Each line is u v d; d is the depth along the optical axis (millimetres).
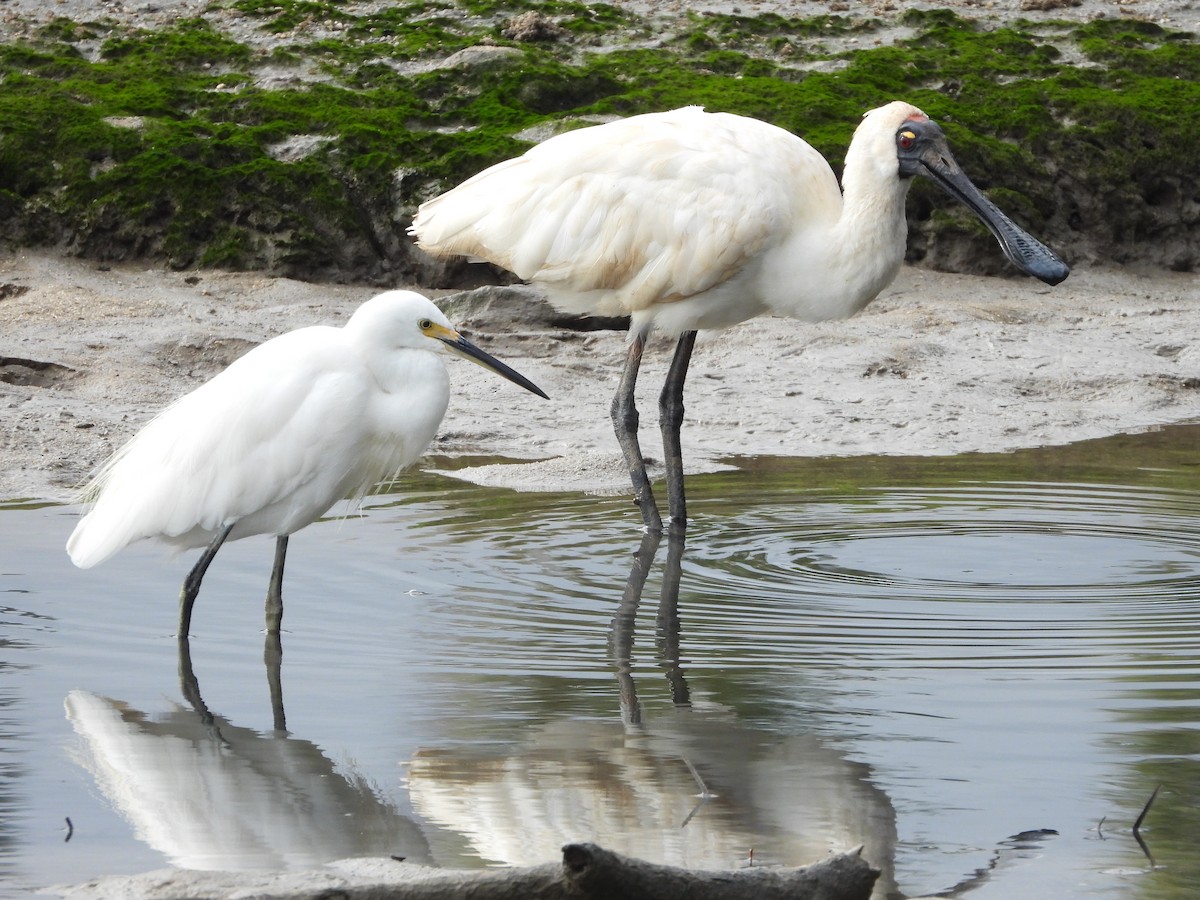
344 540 12172
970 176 24375
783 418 16984
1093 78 27594
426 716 8445
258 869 6574
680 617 10289
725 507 13406
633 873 5863
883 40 29703
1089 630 9977
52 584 10875
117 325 19406
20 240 22562
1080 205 24938
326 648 9609
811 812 7207
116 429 15195
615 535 12469
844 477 14547
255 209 22484
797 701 8688
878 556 11844
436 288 22547
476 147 23438
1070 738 8102
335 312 20688
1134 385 18656
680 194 13203
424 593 10805
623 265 13352
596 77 26344
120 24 29656
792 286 13328
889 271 13273
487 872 5996
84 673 9094
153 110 24844
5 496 13109
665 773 7676
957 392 18219
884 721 8367
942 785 7527
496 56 26672
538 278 13719
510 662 9359
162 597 10672
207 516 9719
